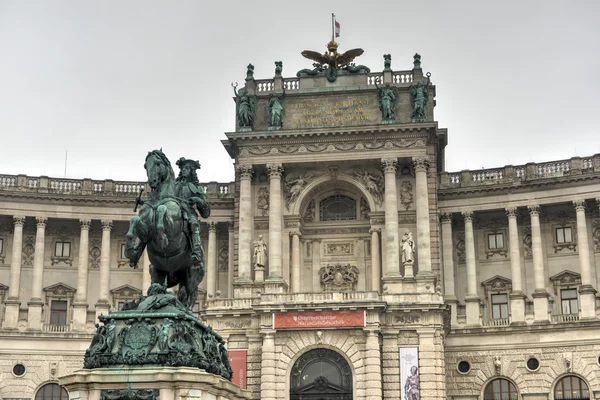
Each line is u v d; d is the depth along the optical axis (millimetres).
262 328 70375
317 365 70125
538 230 83062
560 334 78312
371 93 83125
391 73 82875
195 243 26688
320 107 83375
